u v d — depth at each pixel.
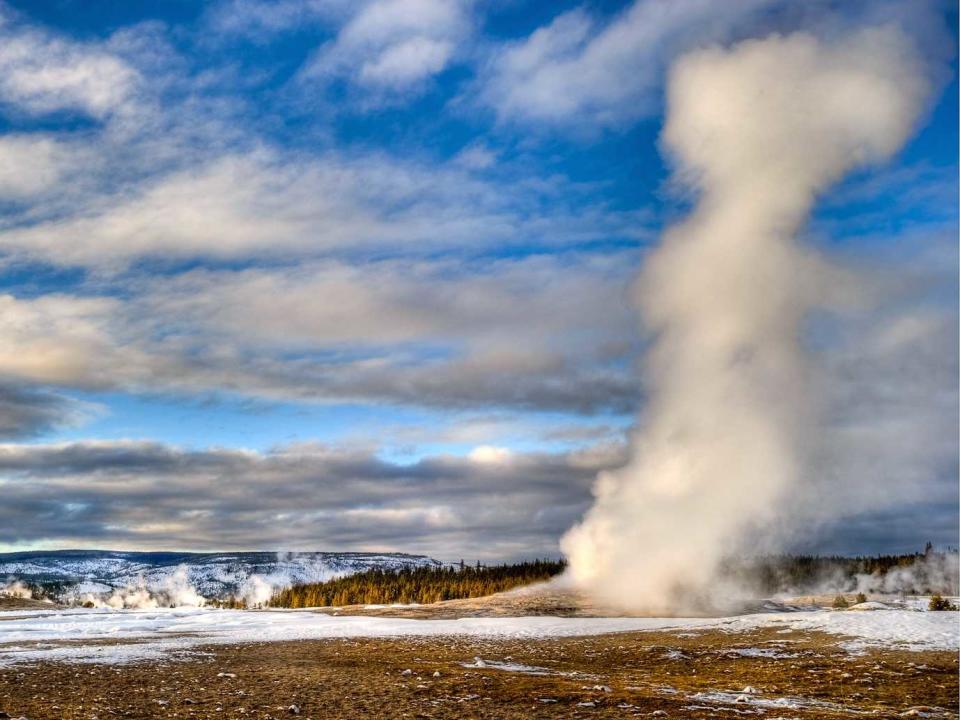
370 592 135.25
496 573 143.25
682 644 40.16
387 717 19.34
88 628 58.03
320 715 19.64
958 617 45.12
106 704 21.34
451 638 46.28
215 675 28.42
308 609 99.44
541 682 26.81
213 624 64.19
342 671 29.94
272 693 23.70
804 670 30.45
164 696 23.05
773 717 20.05
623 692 24.58
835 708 22.08
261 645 42.41
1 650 38.44
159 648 39.91
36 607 99.44
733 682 27.98
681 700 22.89
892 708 22.27
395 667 31.42
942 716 20.97
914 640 37.16
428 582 139.75
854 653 34.25
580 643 42.16
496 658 35.25
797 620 47.91
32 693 23.59
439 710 20.48
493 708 20.89
